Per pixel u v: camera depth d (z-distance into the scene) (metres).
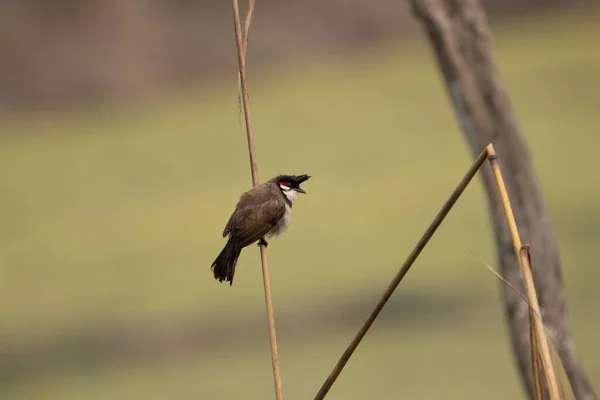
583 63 31.27
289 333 17.36
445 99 30.39
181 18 33.62
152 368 16.64
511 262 6.38
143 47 33.06
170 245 21.89
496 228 6.43
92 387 15.99
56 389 15.86
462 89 6.43
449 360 15.05
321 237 21.52
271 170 25.95
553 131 25.83
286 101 31.11
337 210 22.84
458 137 27.14
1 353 17.86
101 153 28.17
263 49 34.78
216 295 19.28
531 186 6.41
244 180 25.11
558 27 35.50
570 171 22.95
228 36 33.72
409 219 21.78
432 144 26.77
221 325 17.75
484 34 6.46
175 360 16.97
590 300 16.44
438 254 20.05
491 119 6.41
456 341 15.86
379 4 35.91
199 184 25.31
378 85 31.50
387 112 28.98
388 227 21.12
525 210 6.38
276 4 35.41
